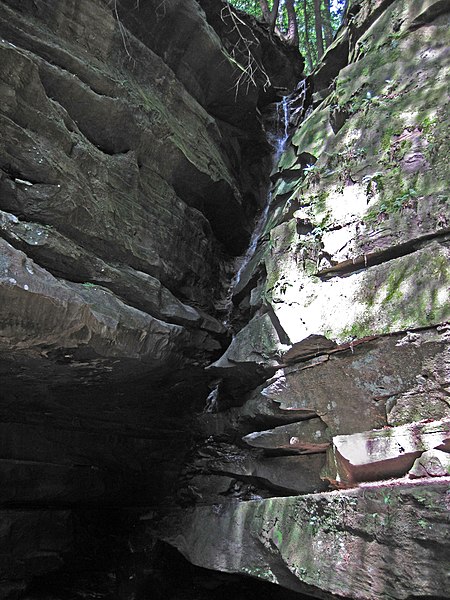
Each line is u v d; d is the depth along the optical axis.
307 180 7.21
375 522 4.40
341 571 4.62
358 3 8.71
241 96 9.55
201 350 7.60
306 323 6.19
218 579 7.97
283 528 5.54
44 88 6.00
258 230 9.76
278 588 7.42
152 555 8.27
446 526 3.89
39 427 7.47
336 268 6.28
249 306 7.73
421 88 6.47
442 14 6.86
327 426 5.80
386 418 5.25
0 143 5.07
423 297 5.21
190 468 8.51
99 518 8.84
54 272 5.54
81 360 5.62
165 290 7.06
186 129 8.19
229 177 9.13
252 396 7.21
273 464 6.82
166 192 7.62
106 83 6.56
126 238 6.50
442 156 5.76
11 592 6.91
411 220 5.70
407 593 4.02
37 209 5.34
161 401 7.92
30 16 6.08
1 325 4.47
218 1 9.52
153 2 7.43
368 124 6.78
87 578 8.31
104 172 6.31
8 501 7.08
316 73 9.66
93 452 8.06
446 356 4.86
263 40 10.85
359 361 5.57
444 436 4.52
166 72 7.86
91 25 6.62
